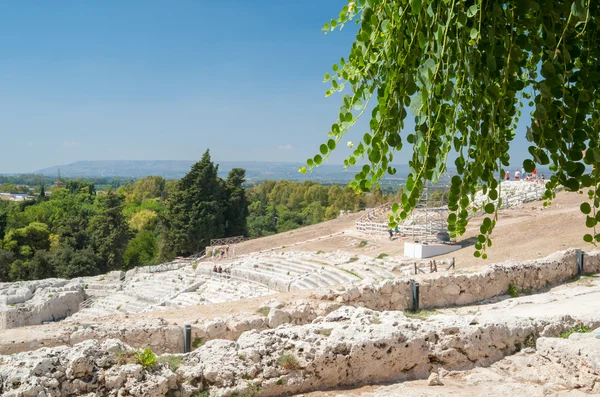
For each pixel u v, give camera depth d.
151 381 8.23
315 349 9.45
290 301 17.02
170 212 74.06
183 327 13.79
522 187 54.38
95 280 47.00
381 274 30.05
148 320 14.19
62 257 64.50
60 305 37.03
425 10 3.31
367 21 3.59
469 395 8.76
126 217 103.81
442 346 10.30
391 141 3.47
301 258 42.25
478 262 27.91
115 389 8.09
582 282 18.67
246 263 43.56
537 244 28.97
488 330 10.70
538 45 3.17
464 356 10.37
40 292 39.06
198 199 73.62
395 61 3.46
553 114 3.11
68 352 8.26
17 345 12.21
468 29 3.35
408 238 43.44
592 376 8.48
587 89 3.19
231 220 80.31
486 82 3.12
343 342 9.64
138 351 8.70
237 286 36.84
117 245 72.75
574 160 3.12
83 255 65.12
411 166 3.44
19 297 36.06
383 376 9.86
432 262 26.83
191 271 45.62
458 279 17.38
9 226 74.19
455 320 11.09
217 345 9.45
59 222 78.56
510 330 10.98
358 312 12.06
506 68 3.08
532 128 3.28
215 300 33.81
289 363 9.21
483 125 3.29
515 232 33.53
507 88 3.27
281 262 41.34
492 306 16.38
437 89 3.23
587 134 3.35
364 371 9.72
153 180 188.50
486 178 3.34
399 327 10.42
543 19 3.08
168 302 35.00
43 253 65.44
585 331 11.05
